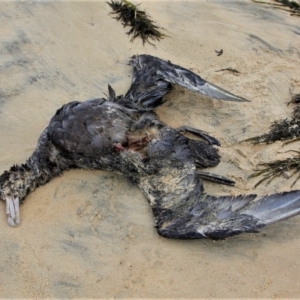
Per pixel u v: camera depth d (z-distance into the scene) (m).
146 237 1.28
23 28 1.73
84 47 1.69
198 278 1.23
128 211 1.33
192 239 1.25
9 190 1.34
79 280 1.23
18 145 1.45
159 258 1.25
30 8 1.80
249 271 1.23
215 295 1.21
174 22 1.79
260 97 1.54
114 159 1.37
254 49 1.70
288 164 1.37
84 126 1.36
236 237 1.28
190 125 1.48
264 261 1.24
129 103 1.46
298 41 1.73
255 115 1.50
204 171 1.38
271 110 1.51
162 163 1.35
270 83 1.58
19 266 1.25
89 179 1.38
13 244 1.28
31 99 1.56
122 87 1.58
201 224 1.23
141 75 1.53
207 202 1.27
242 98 1.49
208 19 1.80
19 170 1.36
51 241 1.28
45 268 1.25
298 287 1.21
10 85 1.58
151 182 1.34
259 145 1.42
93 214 1.32
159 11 1.82
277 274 1.22
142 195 1.35
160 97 1.50
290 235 1.27
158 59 1.57
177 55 1.68
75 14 1.79
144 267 1.24
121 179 1.38
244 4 1.88
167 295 1.21
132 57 1.63
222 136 1.46
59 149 1.37
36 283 1.23
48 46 1.69
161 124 1.41
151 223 1.30
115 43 1.71
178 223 1.25
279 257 1.25
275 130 1.44
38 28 1.74
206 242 1.27
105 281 1.23
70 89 1.58
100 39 1.72
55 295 1.21
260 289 1.21
